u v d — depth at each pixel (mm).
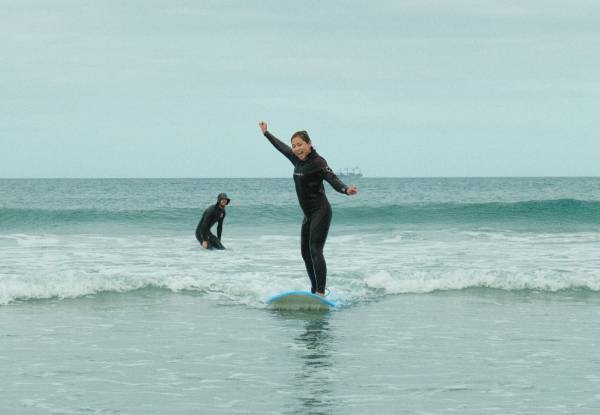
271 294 13086
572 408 6355
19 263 17875
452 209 37406
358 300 12883
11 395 6719
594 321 10828
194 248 22484
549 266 17438
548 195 82938
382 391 6914
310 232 12195
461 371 7730
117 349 8773
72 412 6191
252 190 104938
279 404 6461
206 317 11070
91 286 13156
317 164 11891
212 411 6246
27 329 10000
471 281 14242
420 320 10914
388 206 37875
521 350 8797
